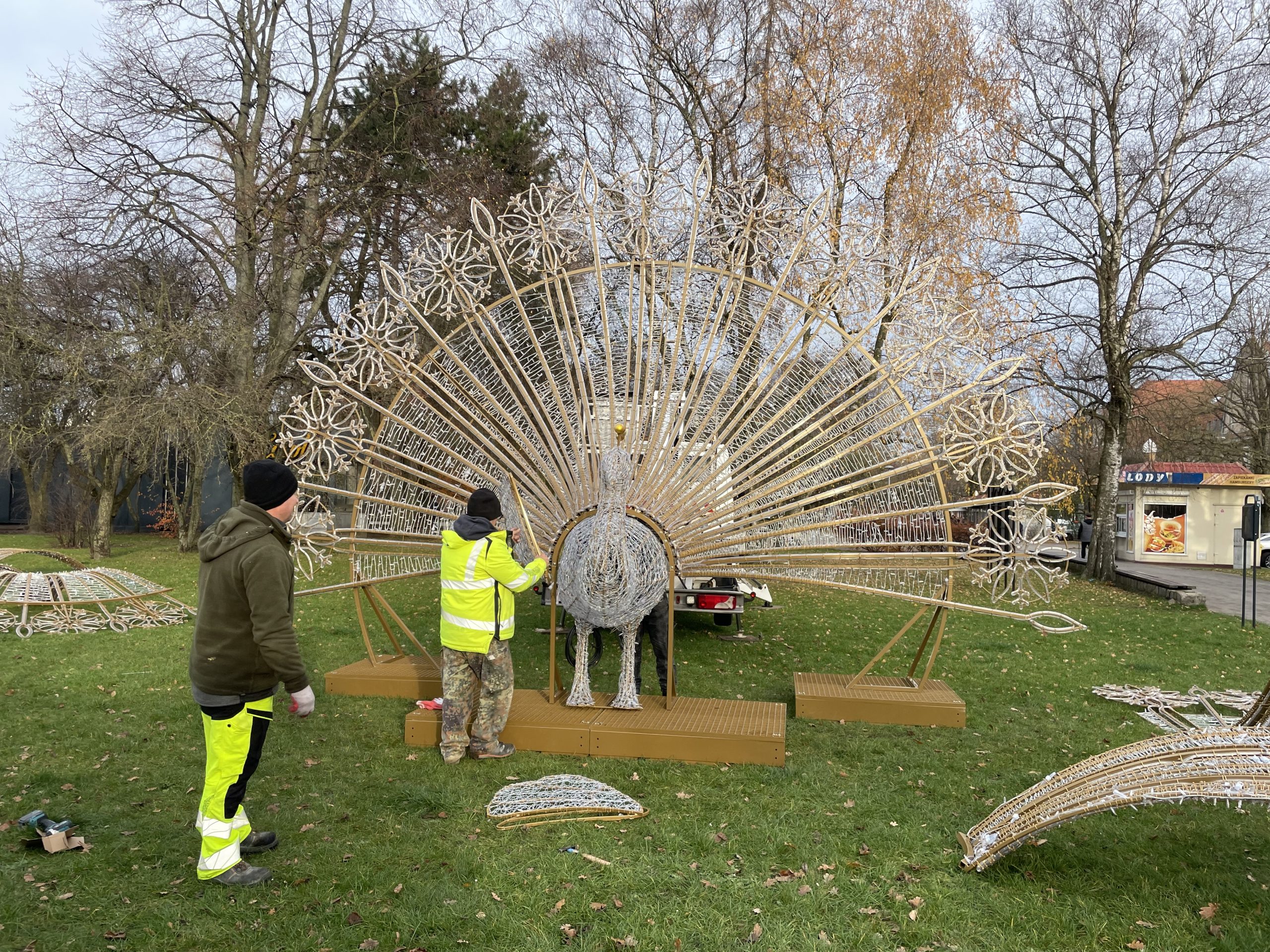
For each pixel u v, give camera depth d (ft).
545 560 17.15
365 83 59.47
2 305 51.72
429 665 21.70
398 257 55.31
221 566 10.77
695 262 20.26
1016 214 50.16
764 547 19.04
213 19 56.90
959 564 18.65
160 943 9.69
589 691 17.81
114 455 57.31
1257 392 84.64
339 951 9.60
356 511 19.98
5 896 10.53
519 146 57.41
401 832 12.87
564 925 10.25
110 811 13.44
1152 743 11.90
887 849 12.50
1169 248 52.47
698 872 11.63
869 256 18.28
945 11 45.32
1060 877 11.73
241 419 50.21
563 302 18.84
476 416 18.94
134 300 54.85
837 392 19.04
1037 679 24.66
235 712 10.93
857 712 19.49
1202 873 11.98
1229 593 51.60
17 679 22.00
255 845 12.01
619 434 17.88
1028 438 17.12
